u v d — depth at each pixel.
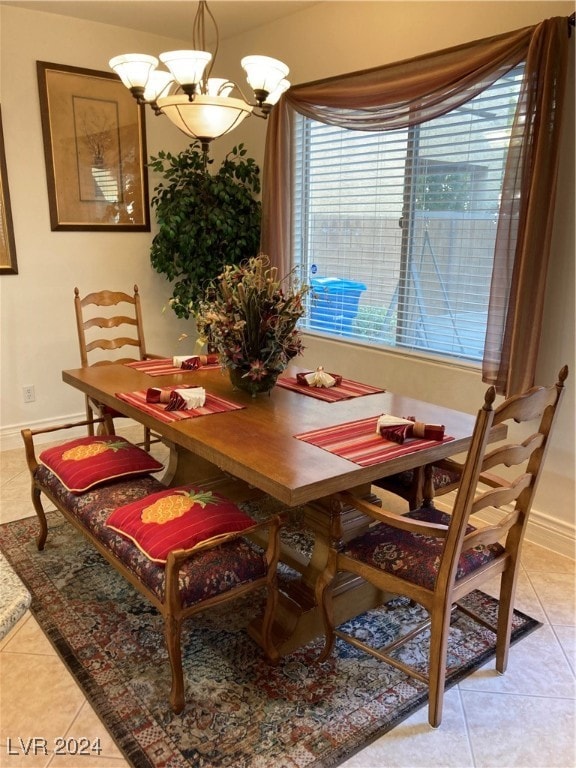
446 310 3.07
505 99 2.63
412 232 3.18
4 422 3.80
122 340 3.44
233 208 3.89
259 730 1.67
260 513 2.95
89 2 3.32
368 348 3.41
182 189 3.84
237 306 2.32
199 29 3.23
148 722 1.69
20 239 3.65
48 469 2.40
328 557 1.86
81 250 3.91
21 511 2.99
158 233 4.14
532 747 1.64
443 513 2.02
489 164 2.75
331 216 3.68
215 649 2.00
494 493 1.59
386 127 3.02
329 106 3.30
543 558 2.63
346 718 1.72
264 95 2.07
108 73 3.79
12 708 1.74
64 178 3.74
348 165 3.49
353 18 3.18
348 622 2.17
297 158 3.84
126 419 4.27
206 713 1.73
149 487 2.22
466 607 2.27
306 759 1.58
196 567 1.71
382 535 1.85
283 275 3.72
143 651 1.99
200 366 2.94
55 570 2.46
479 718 1.74
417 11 2.86
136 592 2.32
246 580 1.77
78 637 2.06
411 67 2.85
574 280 2.44
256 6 3.40
